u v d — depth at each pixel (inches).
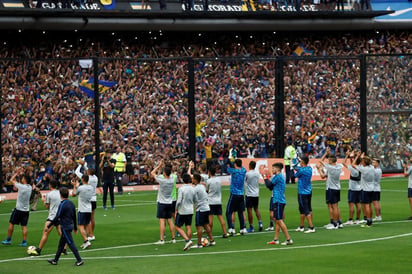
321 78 2748.5
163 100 2586.1
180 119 2571.4
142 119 2534.5
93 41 2891.2
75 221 1221.7
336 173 1566.2
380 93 2647.6
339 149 2704.2
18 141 2427.4
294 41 3122.5
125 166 2406.5
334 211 1578.5
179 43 3009.4
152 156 2511.1
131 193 2405.3
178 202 1347.2
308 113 2706.7
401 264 1173.1
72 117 2507.4
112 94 2524.6
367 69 2637.8
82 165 1900.8
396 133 2664.9
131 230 1604.3
